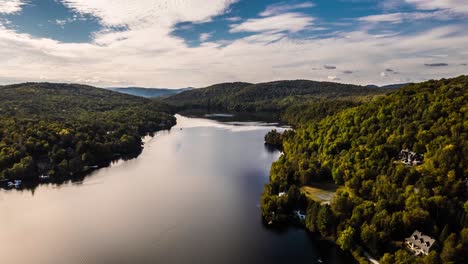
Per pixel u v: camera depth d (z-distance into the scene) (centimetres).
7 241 11356
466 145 11775
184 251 10775
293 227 12144
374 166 13112
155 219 12962
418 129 14025
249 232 11931
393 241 9938
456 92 15400
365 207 10862
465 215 9838
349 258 10194
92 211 13688
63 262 10225
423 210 10075
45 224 12550
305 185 14450
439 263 8406
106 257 10456
